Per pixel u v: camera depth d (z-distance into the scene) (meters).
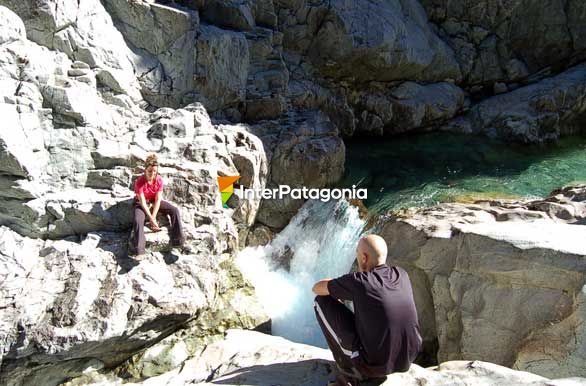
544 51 13.91
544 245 5.26
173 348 6.60
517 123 12.60
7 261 6.41
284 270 8.84
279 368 4.40
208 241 6.96
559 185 9.93
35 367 5.96
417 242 6.40
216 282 7.08
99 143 7.41
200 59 9.45
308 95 11.37
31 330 5.88
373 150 11.93
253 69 10.60
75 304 6.07
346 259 8.40
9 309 5.99
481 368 3.90
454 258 5.98
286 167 9.39
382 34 11.65
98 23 8.55
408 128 12.98
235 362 4.91
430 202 9.16
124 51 8.85
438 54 13.20
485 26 13.70
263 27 10.91
